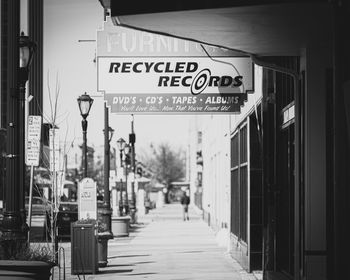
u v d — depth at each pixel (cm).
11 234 990
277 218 1391
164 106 1333
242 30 852
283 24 816
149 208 7406
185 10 745
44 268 859
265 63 1041
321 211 988
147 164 12812
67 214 3111
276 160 1396
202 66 1334
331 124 983
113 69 1329
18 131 1009
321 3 716
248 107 1692
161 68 1334
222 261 2034
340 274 709
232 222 2294
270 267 1397
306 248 990
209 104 1333
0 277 829
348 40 693
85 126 2375
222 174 2917
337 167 700
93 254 1695
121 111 1330
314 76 975
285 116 1310
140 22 805
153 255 2269
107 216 2234
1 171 2311
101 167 9419
